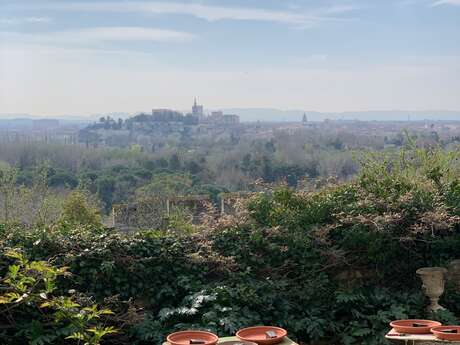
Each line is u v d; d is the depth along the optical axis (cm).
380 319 727
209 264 752
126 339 678
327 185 893
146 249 726
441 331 552
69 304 584
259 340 533
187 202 1074
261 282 752
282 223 809
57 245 691
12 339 618
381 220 782
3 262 648
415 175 933
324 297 770
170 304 718
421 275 777
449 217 803
